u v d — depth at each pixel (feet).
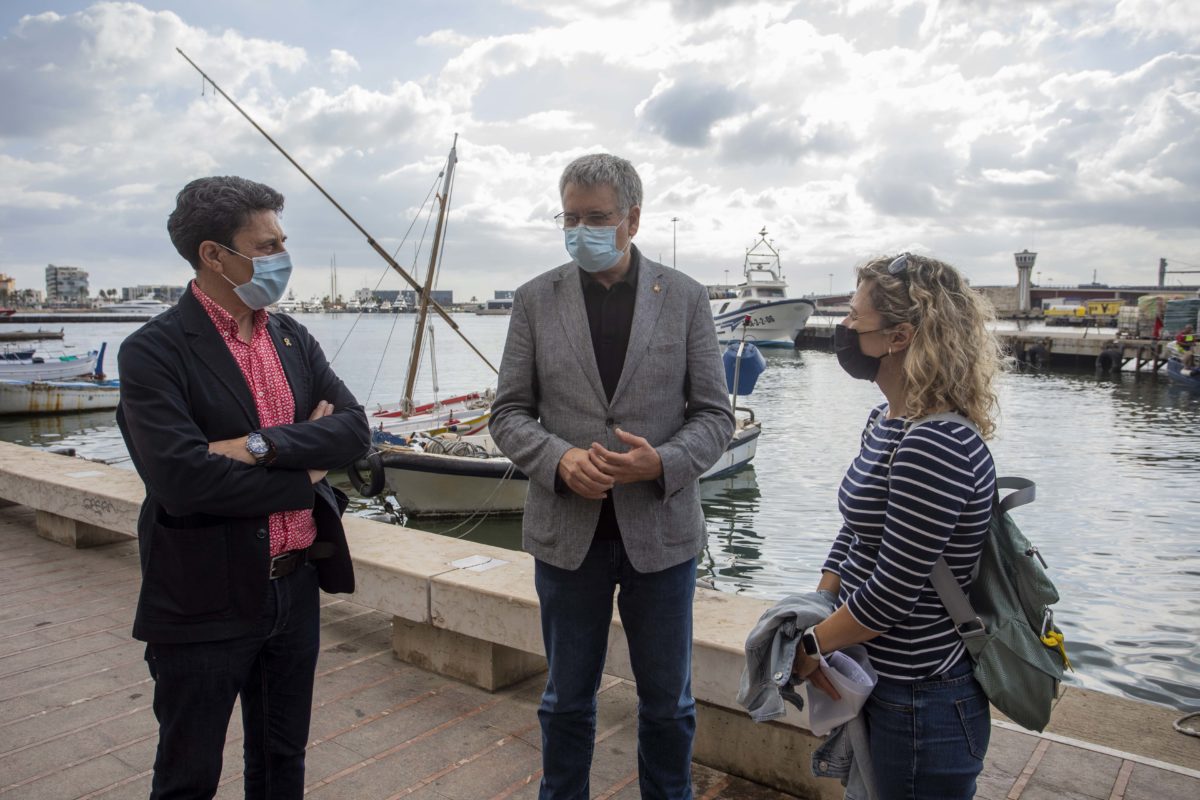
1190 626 24.32
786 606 5.42
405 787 8.62
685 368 7.18
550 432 7.09
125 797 8.46
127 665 11.71
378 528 13.96
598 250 6.61
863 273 5.41
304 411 6.68
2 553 17.16
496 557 12.17
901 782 5.08
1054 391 101.04
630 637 7.19
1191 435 64.90
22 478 17.85
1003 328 181.06
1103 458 54.75
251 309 6.34
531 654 11.39
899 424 5.17
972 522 4.89
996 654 4.97
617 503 6.83
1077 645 22.85
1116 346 124.77
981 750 5.09
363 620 13.52
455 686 11.08
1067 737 9.08
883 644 5.11
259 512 5.88
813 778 8.44
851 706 5.09
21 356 98.22
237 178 6.15
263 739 6.65
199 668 5.89
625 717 10.18
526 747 9.46
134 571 16.06
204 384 5.98
